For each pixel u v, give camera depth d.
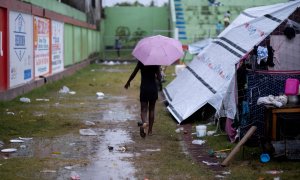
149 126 9.77
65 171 7.13
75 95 16.56
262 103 7.71
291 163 7.41
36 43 17.95
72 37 26.58
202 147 8.77
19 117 11.65
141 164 7.55
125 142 9.21
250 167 7.27
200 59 13.41
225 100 9.40
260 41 9.63
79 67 28.41
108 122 11.40
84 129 10.37
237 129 8.71
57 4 22.11
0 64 13.62
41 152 8.32
